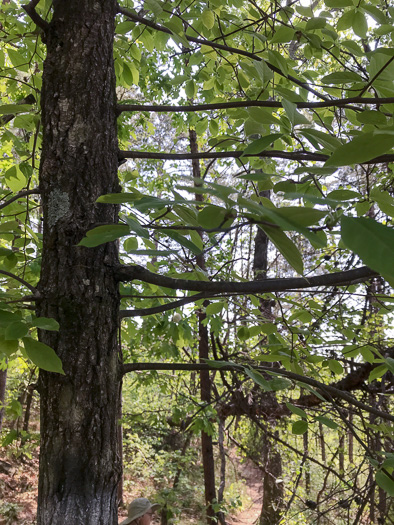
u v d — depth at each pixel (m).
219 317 4.32
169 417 8.24
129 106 1.77
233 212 0.66
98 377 1.52
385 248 0.47
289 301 2.08
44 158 1.66
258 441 6.40
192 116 5.48
